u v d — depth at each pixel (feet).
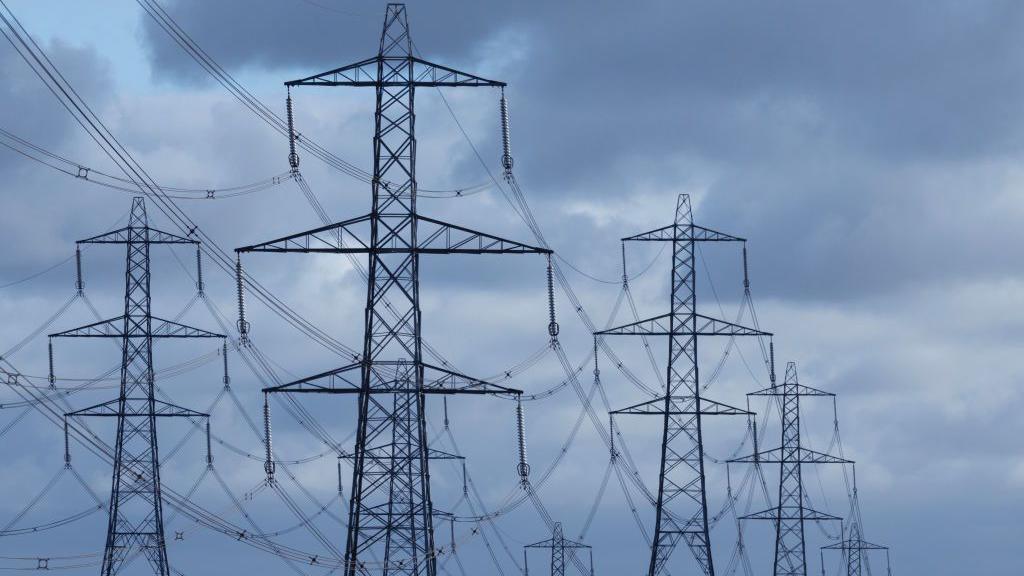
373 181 465.06
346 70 473.26
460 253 466.70
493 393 469.98
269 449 510.58
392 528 465.88
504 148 482.28
